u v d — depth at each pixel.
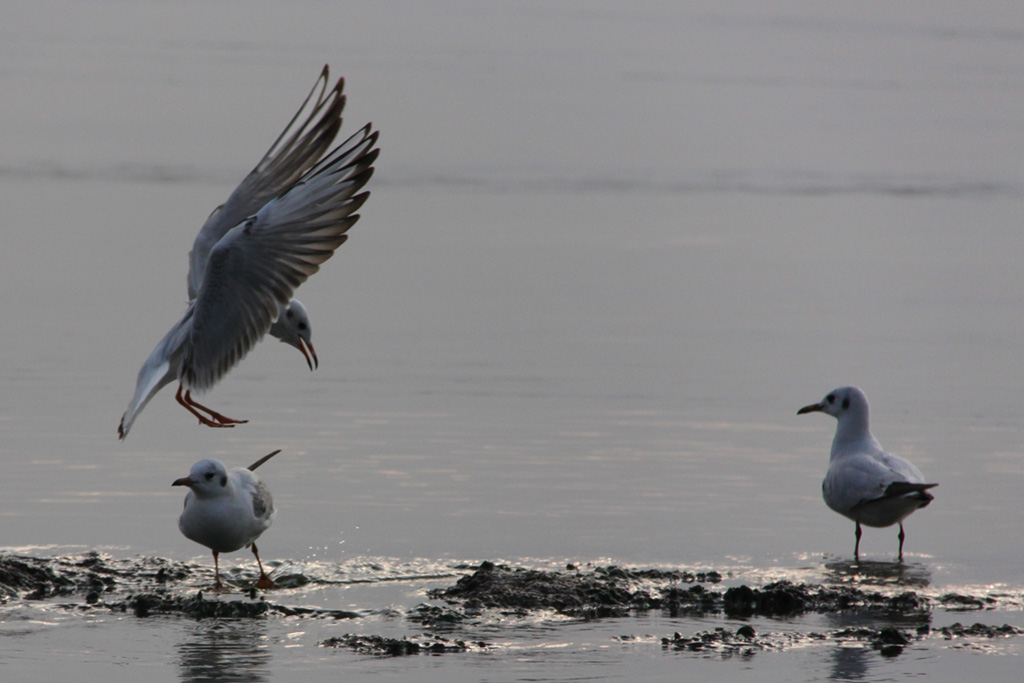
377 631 9.74
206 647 9.32
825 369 18.62
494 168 39.38
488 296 23.33
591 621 10.02
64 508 12.48
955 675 8.87
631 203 34.12
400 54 75.75
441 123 48.34
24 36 78.38
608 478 13.69
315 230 8.73
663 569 11.25
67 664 8.95
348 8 113.38
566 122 49.59
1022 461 14.49
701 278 25.27
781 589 10.52
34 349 18.67
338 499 12.91
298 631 9.72
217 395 16.81
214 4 111.00
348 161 8.79
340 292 23.38
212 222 9.80
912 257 27.78
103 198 32.25
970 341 20.50
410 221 30.72
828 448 14.98
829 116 52.69
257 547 11.68
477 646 9.39
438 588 10.73
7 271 23.97
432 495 13.05
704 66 72.12
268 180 9.80
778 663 9.09
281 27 93.06
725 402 16.86
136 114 48.69
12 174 35.44
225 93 55.34
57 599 10.38
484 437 15.09
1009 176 39.59
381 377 17.78
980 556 11.73
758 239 29.52
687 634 9.73
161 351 9.27
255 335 8.93
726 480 13.77
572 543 11.82
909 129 49.53
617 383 17.67
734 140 46.00
